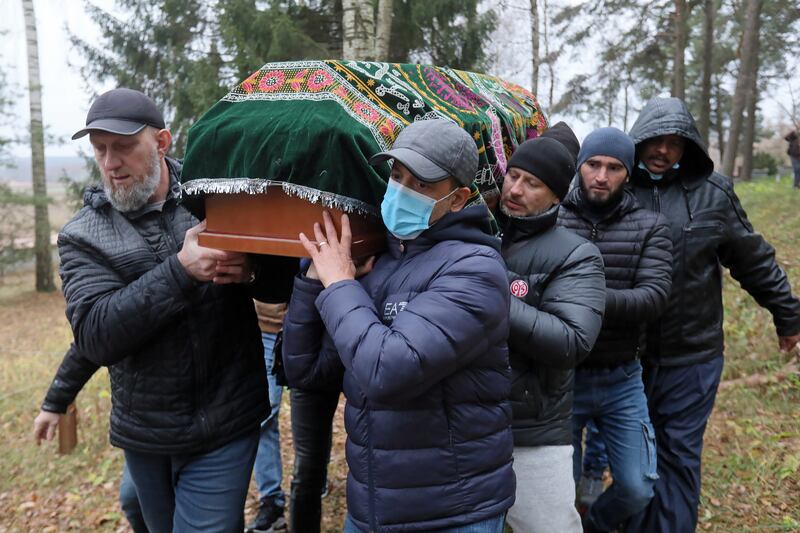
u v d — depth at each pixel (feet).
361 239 5.81
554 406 7.30
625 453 8.75
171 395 6.93
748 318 18.86
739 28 55.72
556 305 7.00
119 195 6.73
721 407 14.47
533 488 7.27
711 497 11.16
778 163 85.56
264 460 10.58
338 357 6.03
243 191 5.94
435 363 5.03
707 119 47.83
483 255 5.39
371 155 5.50
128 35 41.55
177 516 7.36
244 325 7.39
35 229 51.90
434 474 5.43
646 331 9.29
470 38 34.71
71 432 8.39
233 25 31.45
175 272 6.38
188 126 36.94
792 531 10.00
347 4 20.16
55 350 28.63
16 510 12.57
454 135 5.32
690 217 9.14
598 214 8.75
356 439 5.65
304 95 5.92
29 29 48.78
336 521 10.98
